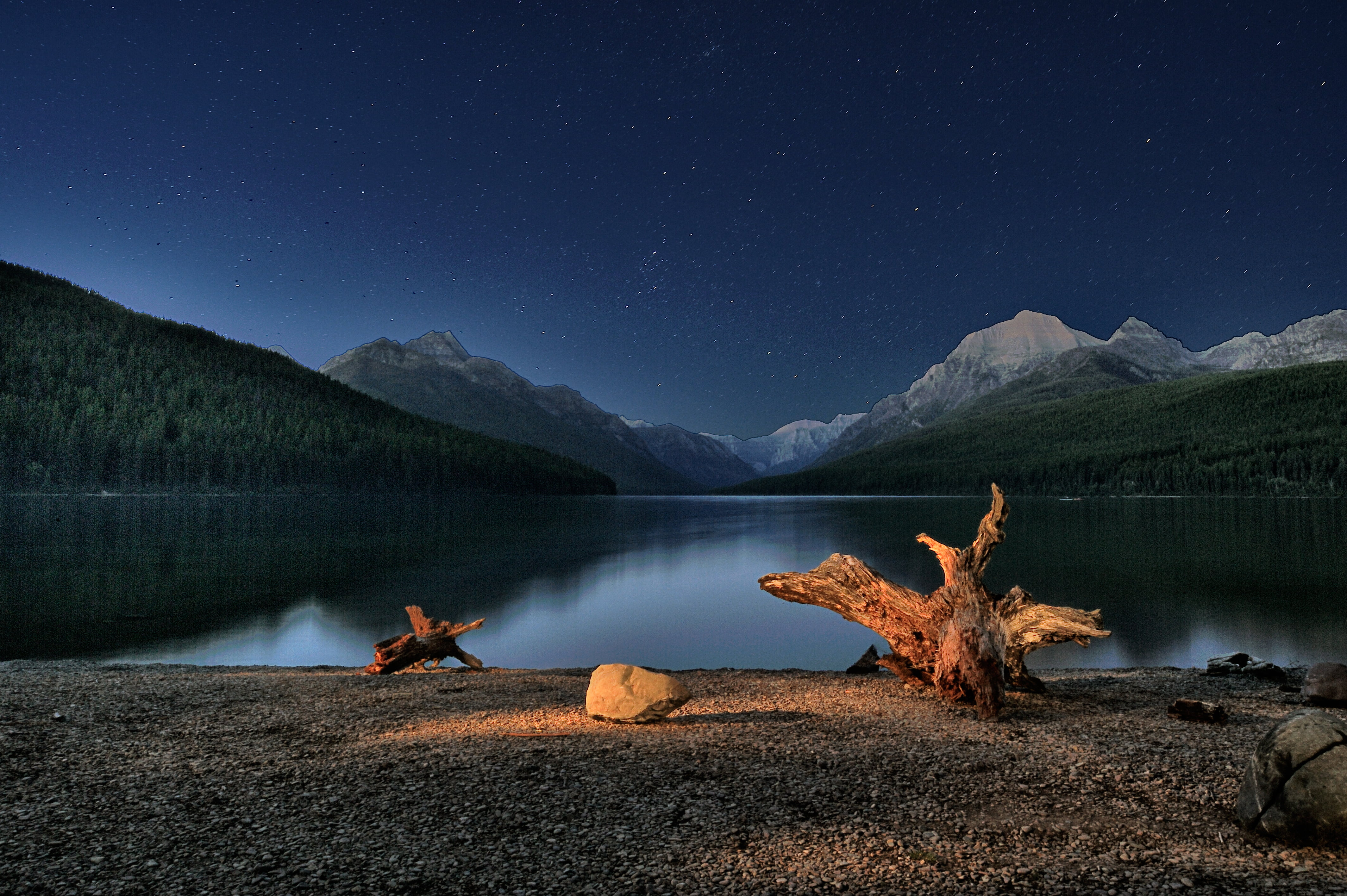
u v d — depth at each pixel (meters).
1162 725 7.50
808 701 9.24
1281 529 56.97
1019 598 9.77
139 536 50.03
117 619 21.59
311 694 9.75
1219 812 4.95
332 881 4.00
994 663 8.44
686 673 12.27
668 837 4.61
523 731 7.46
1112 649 17.19
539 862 4.23
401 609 23.84
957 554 9.96
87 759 6.42
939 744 6.82
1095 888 3.88
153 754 6.62
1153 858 4.25
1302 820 4.38
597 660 17.59
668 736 7.23
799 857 4.30
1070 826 4.75
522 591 28.73
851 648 18.98
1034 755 6.36
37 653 17.19
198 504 94.50
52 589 27.14
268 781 5.78
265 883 3.99
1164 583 28.39
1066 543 46.84
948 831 4.70
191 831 4.75
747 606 25.44
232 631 20.16
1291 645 17.31
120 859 4.32
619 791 5.48
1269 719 7.82
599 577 33.44
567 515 97.62
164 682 10.59
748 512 112.00
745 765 6.14
